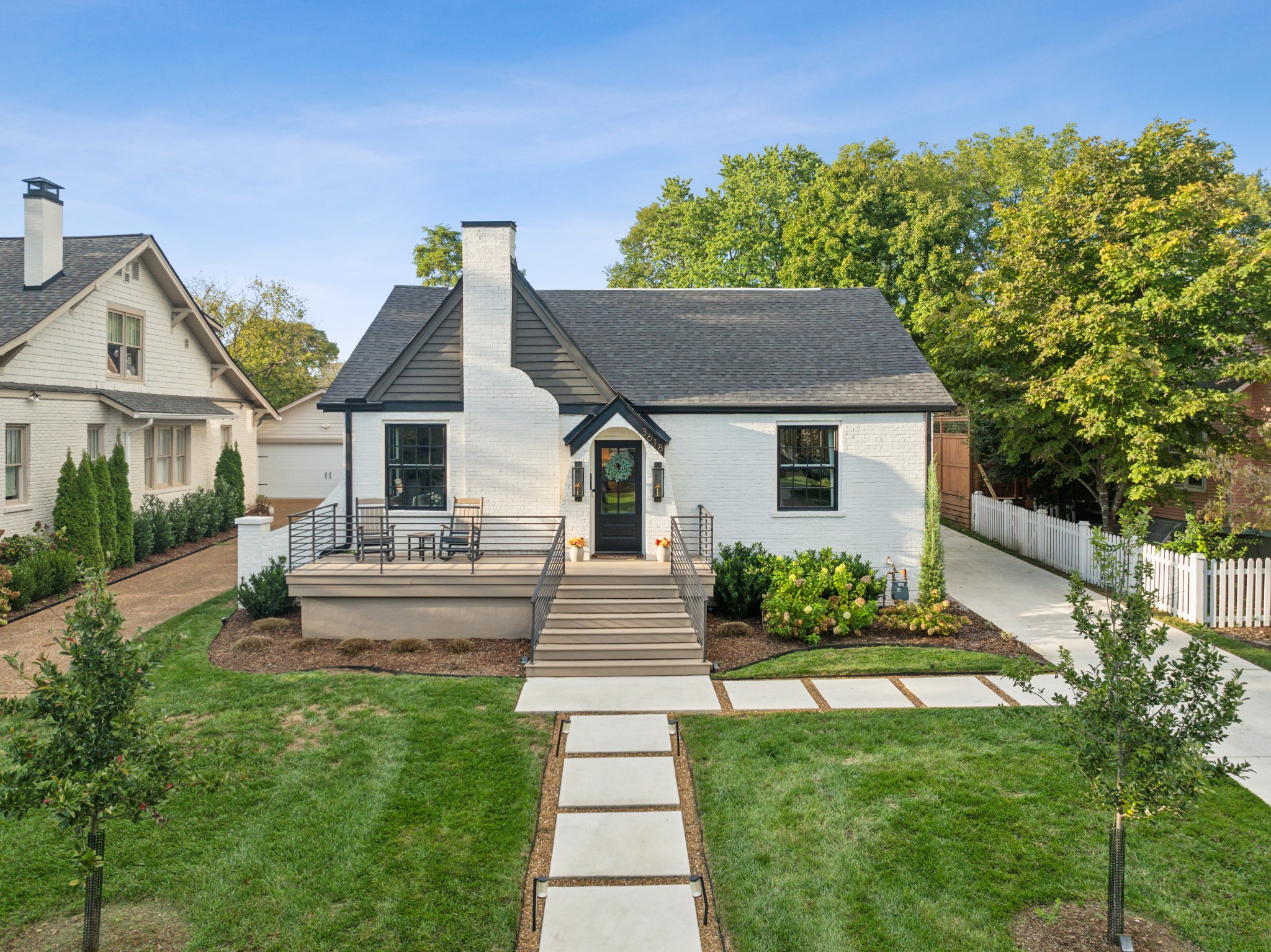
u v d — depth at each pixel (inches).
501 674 461.7
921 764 337.1
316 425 1366.9
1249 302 611.5
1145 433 609.3
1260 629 545.3
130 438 834.2
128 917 241.0
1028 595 661.3
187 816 295.0
